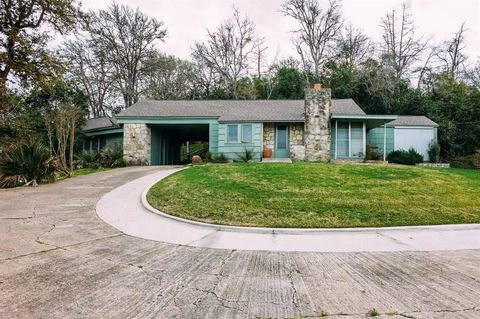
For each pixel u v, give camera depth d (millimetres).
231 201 7285
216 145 17969
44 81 16031
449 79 27766
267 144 17562
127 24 32312
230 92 36219
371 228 5641
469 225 5809
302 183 8836
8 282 3170
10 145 13344
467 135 22078
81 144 22125
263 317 2494
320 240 5012
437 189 8352
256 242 4895
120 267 3674
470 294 2926
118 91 33938
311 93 16484
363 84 28375
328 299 2836
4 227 5559
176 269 3637
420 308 2637
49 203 7859
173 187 8820
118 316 2498
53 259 3916
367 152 17328
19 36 15336
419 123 19172
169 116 18141
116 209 7219
